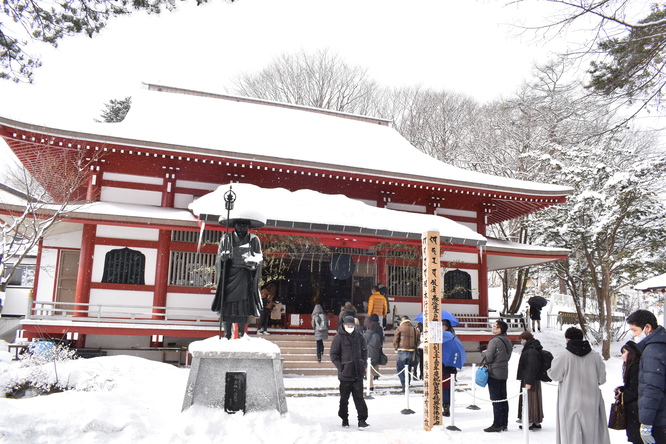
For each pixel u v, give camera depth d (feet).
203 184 66.85
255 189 57.52
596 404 21.85
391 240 61.41
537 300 85.87
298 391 42.75
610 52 29.09
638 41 28.30
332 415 33.63
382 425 30.60
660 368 17.90
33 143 57.16
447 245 64.75
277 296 74.33
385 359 44.39
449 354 35.37
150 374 37.06
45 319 52.42
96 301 58.49
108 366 37.11
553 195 74.64
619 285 88.17
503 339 30.81
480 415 35.45
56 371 32.42
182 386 34.04
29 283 102.22
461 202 79.36
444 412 34.83
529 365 29.68
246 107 87.76
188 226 56.90
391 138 94.38
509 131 119.03
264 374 26.23
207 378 25.55
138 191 63.82
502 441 27.25
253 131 78.43
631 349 20.85
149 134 64.59
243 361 26.17
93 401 24.16
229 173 67.26
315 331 52.90
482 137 129.39
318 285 75.15
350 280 73.92
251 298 29.09
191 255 61.87
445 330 36.73
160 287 59.72
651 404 17.70
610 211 72.23
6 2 27.71
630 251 77.61
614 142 82.07
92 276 58.85
